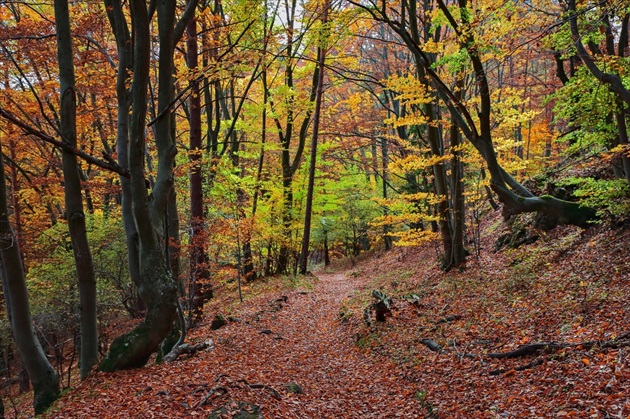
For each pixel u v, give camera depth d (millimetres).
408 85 12578
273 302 16344
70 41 8281
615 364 5711
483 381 6859
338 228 35031
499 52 9352
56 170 20250
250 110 20953
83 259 8547
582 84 9898
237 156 24328
